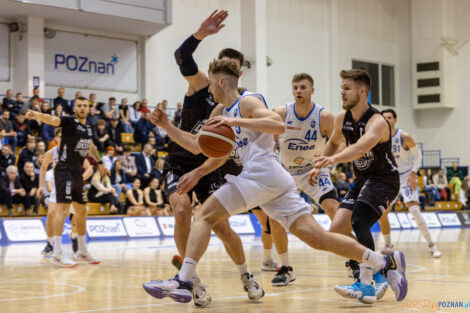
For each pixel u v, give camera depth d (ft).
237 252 13.07
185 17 64.69
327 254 27.45
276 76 72.28
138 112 57.11
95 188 45.19
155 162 49.60
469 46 83.15
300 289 15.11
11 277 18.70
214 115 13.64
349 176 62.23
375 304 12.35
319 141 18.51
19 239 38.99
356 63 81.10
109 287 15.80
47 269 21.40
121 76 61.05
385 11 84.94
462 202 71.51
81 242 23.44
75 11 52.90
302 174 18.70
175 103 64.08
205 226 11.54
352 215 13.83
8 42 55.11
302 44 74.84
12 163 44.37
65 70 57.67
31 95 54.13
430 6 83.30
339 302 12.79
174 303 12.80
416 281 16.08
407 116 85.92
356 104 13.96
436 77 83.15
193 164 14.43
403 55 86.07
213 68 12.28
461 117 83.61
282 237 16.48
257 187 11.65
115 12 54.29
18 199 42.91
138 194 46.21
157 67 62.90
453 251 28.43
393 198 14.17
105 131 50.93
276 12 72.54
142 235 43.78
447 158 84.53
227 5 67.26
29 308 12.10
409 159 25.99
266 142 12.03
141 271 20.30
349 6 80.12
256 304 12.56
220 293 14.43
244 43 66.49
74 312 11.54
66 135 22.62
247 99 11.94
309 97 18.24
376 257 12.01
